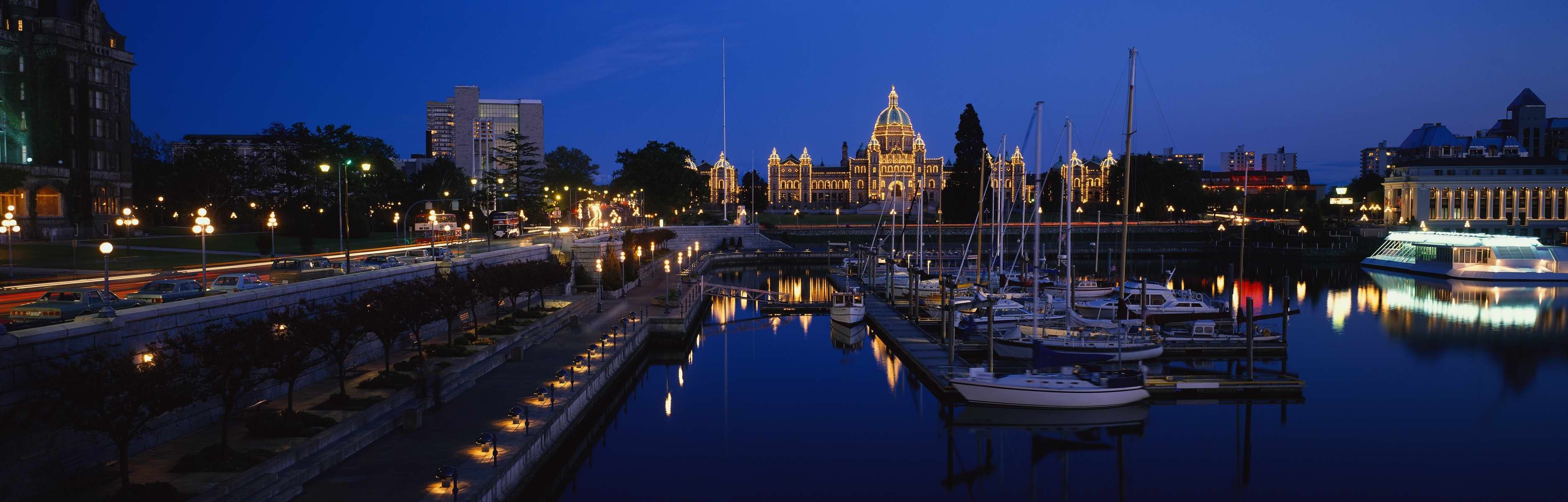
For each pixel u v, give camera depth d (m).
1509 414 50.72
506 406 40.81
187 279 50.62
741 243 181.75
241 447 31.86
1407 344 73.81
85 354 27.14
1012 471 41.75
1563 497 37.97
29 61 99.75
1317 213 185.25
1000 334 65.06
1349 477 40.69
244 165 141.25
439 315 50.31
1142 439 46.25
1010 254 171.50
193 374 30.06
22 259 74.38
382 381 41.66
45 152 100.50
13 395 26.83
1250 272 149.38
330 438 33.34
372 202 147.25
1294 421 49.25
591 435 46.03
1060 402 48.12
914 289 82.69
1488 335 78.75
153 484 26.59
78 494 26.92
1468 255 134.25
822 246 193.00
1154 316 74.81
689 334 76.75
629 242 108.62
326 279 47.94
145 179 141.38
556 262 75.56
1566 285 124.56
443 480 28.92
